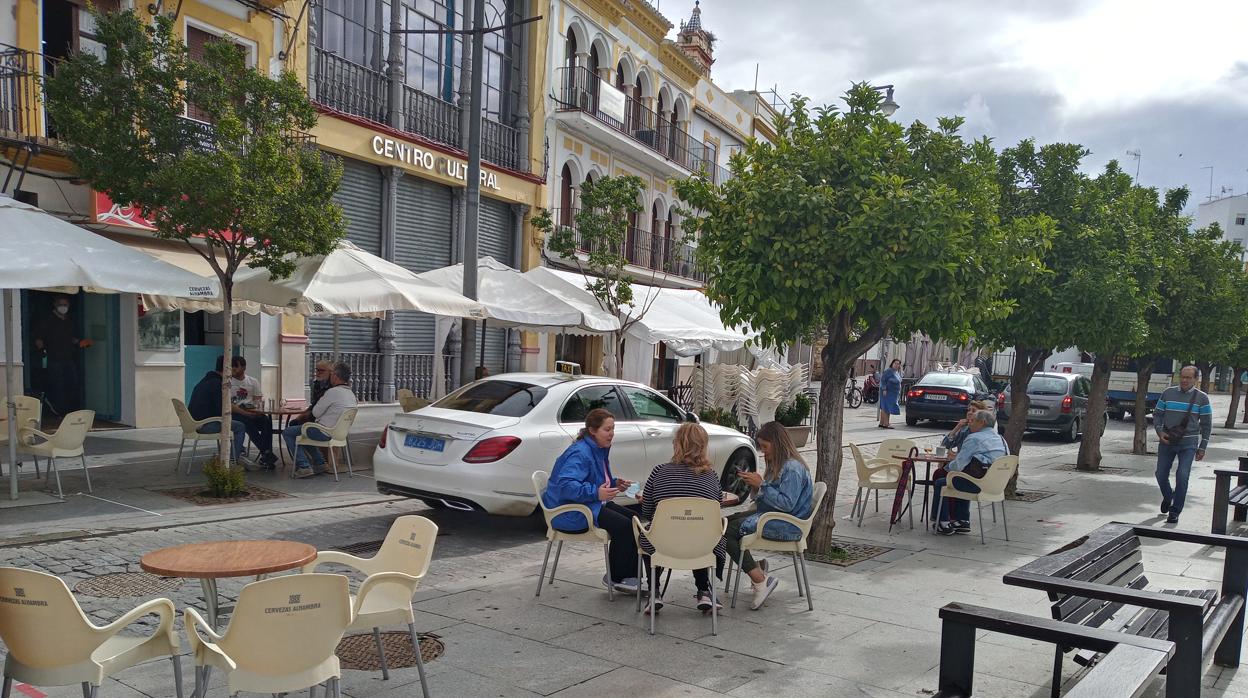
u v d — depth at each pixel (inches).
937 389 853.2
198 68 324.2
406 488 312.8
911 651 205.0
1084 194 417.1
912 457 360.8
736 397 693.3
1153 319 650.2
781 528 237.1
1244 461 397.1
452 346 803.4
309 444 398.3
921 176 277.9
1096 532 205.2
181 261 493.4
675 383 1141.7
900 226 254.7
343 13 654.5
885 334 319.6
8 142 425.4
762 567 249.1
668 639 209.5
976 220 283.6
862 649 205.8
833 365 302.0
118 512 309.9
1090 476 547.5
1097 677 111.9
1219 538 201.0
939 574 281.9
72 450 329.1
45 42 468.8
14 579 125.7
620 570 243.0
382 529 318.0
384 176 698.8
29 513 300.7
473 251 474.3
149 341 531.5
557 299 498.0
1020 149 421.4
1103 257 410.6
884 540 335.0
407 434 319.9
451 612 225.8
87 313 541.6
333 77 643.5
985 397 860.0
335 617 133.8
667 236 1178.0
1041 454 681.0
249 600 126.8
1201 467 607.5
